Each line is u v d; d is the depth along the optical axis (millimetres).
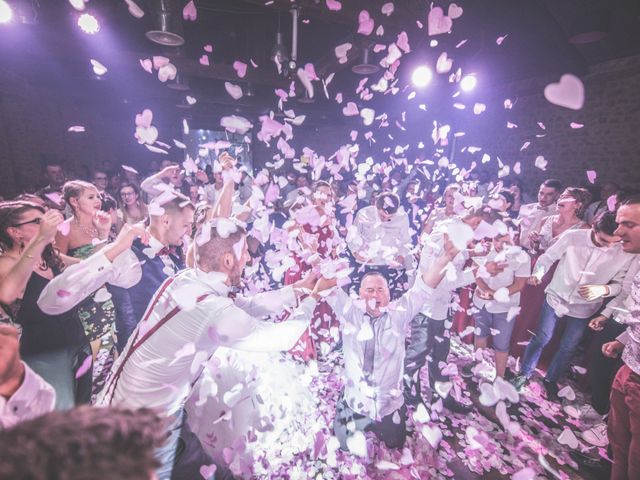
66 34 5078
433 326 2303
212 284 1272
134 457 413
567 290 2350
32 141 6945
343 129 13898
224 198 2043
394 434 1910
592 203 4242
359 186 5887
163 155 13047
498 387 1845
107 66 6348
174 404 1290
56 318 1607
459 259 2342
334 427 2008
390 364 1831
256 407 1945
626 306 2004
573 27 4488
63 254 1998
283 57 5090
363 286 1842
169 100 9672
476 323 2732
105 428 403
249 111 11133
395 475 1797
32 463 342
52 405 924
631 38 4836
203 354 1290
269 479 1784
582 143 5895
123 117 11312
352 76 9844
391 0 4262
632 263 2033
